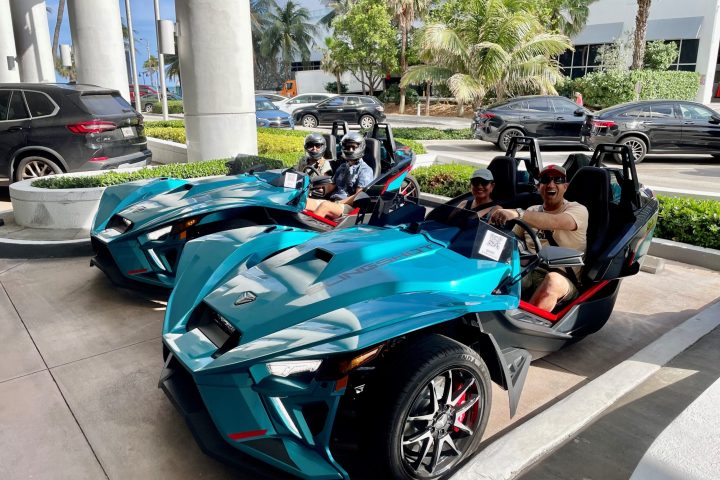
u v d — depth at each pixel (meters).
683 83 24.28
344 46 35.41
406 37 34.28
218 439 2.42
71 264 5.71
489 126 15.07
